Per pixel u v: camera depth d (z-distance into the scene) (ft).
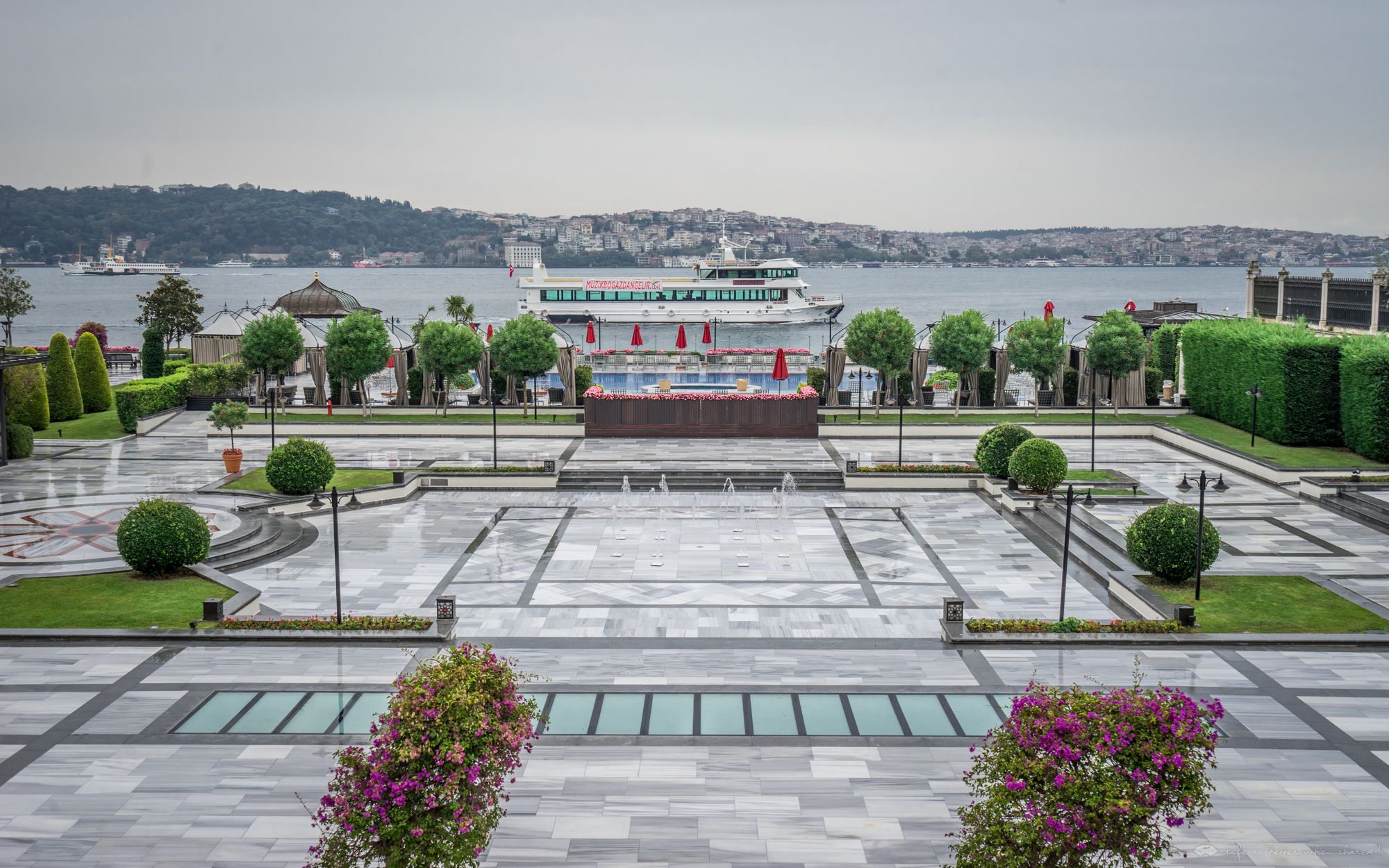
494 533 118.62
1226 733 67.41
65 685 74.08
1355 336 156.35
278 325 186.70
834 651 82.69
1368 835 55.72
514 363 182.29
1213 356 179.42
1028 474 127.75
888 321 185.16
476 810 46.29
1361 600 92.07
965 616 91.71
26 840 54.80
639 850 54.44
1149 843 41.96
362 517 126.00
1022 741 43.27
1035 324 184.44
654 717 70.38
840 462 152.76
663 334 487.20
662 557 109.40
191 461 155.63
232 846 54.34
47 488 136.15
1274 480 139.54
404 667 78.28
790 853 54.24
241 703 71.56
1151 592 92.73
